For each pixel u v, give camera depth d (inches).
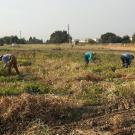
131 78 854.5
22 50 2118.6
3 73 916.6
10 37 4613.7
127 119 522.3
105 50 2410.2
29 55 1713.8
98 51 2252.7
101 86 715.4
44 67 1099.9
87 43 4119.1
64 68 1040.8
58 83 754.2
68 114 530.9
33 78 859.4
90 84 733.3
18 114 506.0
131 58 1098.1
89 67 1064.8
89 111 558.6
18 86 726.5
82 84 718.5
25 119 501.7
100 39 4456.2
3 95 634.2
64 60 1400.1
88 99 621.3
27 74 936.3
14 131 481.7
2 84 750.5
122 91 641.0
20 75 904.3
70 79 807.7
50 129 485.1
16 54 1782.7
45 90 692.1
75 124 507.5
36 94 652.1
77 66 1081.4
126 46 3031.5
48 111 521.3
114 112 560.1
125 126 503.8
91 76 832.9
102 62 1317.7
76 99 613.3
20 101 526.9
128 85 675.4
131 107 585.0
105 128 495.8
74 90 691.4
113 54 1868.8
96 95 650.8
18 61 1254.3
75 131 479.2
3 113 509.0
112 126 501.4
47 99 549.6
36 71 992.2
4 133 477.7
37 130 476.7
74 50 2354.8
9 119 499.5
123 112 560.1
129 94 628.7
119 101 600.4
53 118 515.5
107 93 655.1
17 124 492.7
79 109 562.3
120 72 930.1
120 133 478.9
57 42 4810.5
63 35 4837.6
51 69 1042.1
